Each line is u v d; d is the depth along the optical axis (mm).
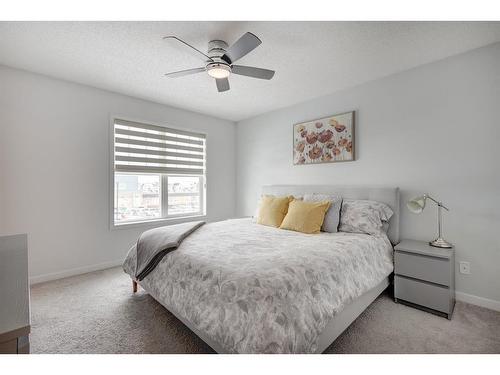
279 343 1121
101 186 3068
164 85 2959
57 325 1826
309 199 2986
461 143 2225
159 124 3604
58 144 2762
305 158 3451
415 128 2498
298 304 1273
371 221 2426
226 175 4535
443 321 1886
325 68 2512
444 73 2316
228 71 2045
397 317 1947
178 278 1662
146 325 1825
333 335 1470
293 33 1927
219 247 1880
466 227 2199
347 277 1674
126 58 2311
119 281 2680
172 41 1776
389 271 2154
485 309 2062
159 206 3734
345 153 3023
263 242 2037
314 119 3359
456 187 2252
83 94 2922
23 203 2566
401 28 1859
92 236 3012
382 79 2734
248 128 4402
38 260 2652
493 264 2072
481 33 1918
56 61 2367
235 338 1190
